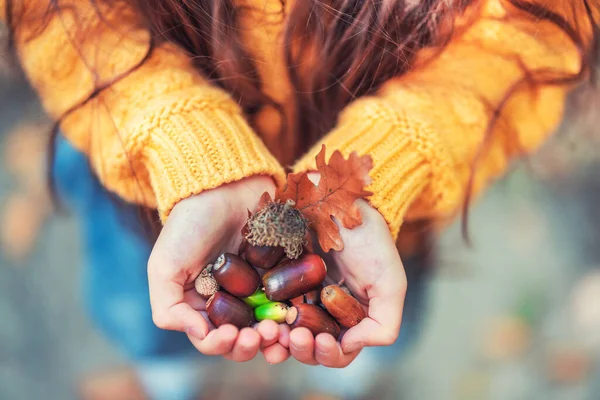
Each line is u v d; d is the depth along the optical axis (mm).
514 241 747
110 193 536
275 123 530
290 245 443
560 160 741
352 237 443
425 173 475
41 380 672
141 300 557
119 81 475
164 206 447
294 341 427
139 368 606
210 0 476
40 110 603
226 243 460
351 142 470
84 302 707
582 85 567
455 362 690
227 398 634
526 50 502
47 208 727
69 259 723
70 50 480
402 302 442
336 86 515
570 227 759
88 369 678
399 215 458
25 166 729
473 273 725
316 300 460
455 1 491
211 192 445
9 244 724
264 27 492
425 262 587
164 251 433
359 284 449
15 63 515
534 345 710
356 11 490
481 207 751
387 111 477
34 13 480
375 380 645
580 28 512
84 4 478
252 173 455
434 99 492
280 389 650
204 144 456
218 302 443
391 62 500
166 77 477
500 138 510
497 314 716
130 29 479
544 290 729
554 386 695
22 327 694
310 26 489
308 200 448
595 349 712
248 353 427
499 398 673
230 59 491
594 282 737
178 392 589
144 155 471
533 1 499
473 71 500
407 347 607
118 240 550
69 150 562
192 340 433
